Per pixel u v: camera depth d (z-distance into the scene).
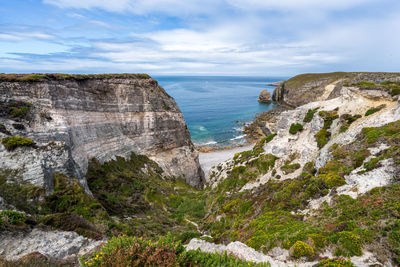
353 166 17.80
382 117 20.70
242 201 25.80
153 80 48.78
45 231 14.01
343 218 12.35
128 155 40.41
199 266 9.23
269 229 14.91
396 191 12.09
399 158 14.34
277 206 19.62
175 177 47.00
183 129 54.22
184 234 21.61
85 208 18.61
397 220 9.93
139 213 26.83
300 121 32.62
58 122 27.61
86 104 35.28
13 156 19.19
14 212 13.76
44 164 19.70
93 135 34.53
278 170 28.83
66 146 22.83
